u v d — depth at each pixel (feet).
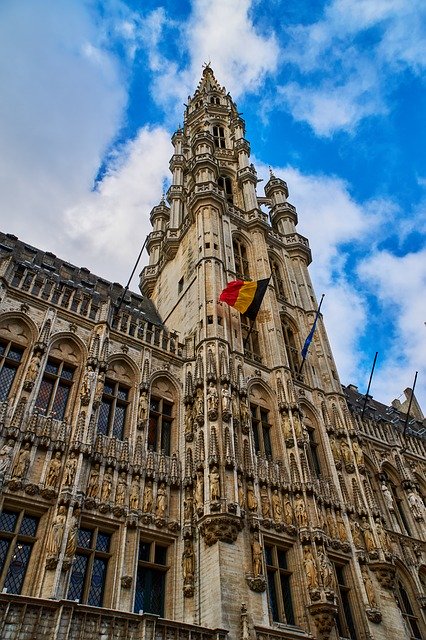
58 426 69.97
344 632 71.05
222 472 72.23
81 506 63.05
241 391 87.71
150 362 90.43
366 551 82.28
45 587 54.54
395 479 116.16
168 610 63.57
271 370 100.37
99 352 82.58
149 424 83.71
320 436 97.60
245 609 60.23
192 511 72.08
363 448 114.01
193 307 106.42
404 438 128.57
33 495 61.46
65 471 65.05
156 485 73.82
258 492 76.13
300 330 119.34
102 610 49.88
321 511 81.61
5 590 54.08
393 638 73.51
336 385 109.70
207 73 237.45
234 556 65.21
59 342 81.97
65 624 46.73
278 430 90.33
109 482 69.10
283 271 134.10
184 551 67.87
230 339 96.17
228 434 77.15
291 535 74.74
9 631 43.93
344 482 90.38
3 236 115.44
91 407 73.61
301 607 68.64
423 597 90.43
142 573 65.72
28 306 81.61
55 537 58.29
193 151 157.17
